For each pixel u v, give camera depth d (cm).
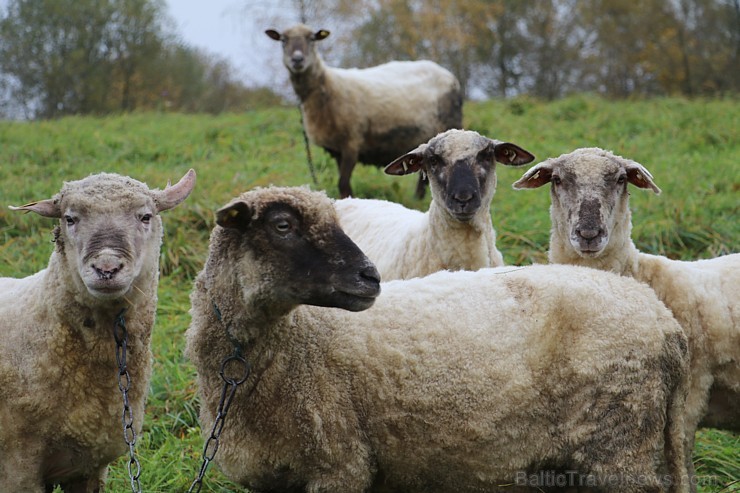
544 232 941
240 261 424
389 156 1161
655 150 1343
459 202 637
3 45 2398
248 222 420
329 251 412
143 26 2494
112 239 423
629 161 589
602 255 581
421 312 445
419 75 1188
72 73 2408
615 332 432
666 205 995
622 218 577
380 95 1132
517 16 2498
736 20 2383
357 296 409
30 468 446
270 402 434
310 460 432
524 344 435
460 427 431
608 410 428
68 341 446
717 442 608
